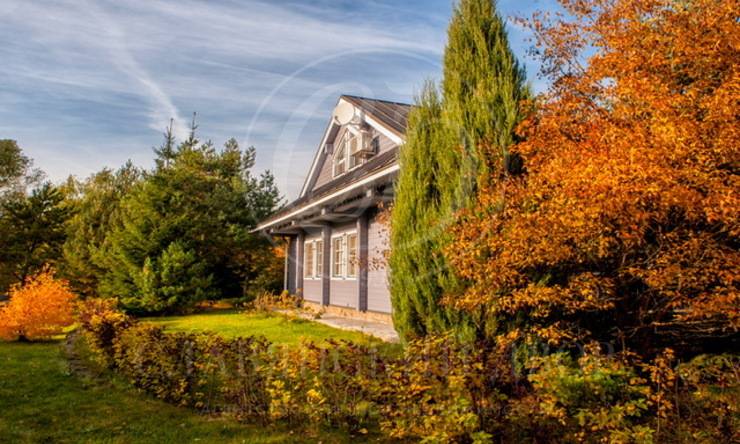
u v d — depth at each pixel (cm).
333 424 444
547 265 504
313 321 1255
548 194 467
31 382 641
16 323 1002
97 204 2691
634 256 502
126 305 1644
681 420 380
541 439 349
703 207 393
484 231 488
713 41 468
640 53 520
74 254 2231
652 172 378
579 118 558
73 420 473
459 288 529
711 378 438
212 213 2016
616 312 538
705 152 397
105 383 639
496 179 503
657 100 426
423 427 373
